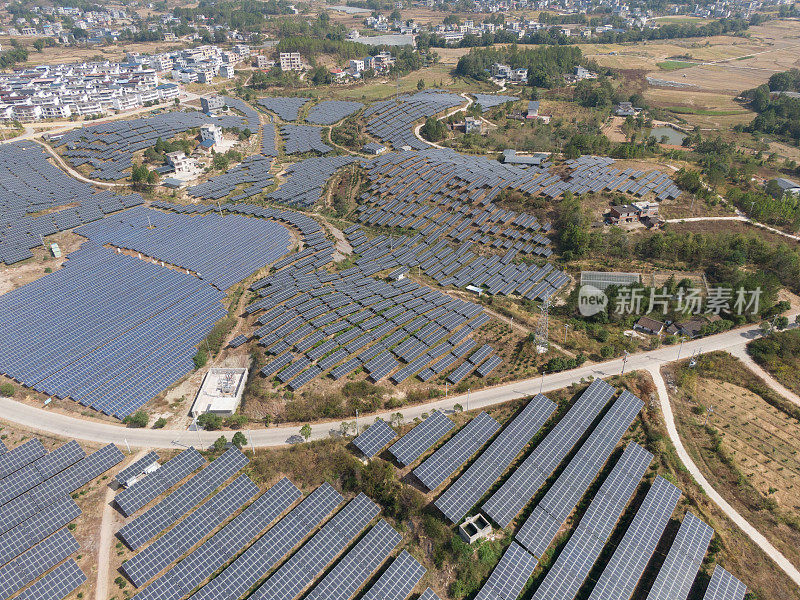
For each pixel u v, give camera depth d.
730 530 95.75
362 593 86.19
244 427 113.69
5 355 128.25
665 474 104.06
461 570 88.94
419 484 102.69
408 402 120.12
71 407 116.88
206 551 88.81
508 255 183.88
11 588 82.56
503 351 136.88
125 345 134.12
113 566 86.88
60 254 175.50
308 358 131.62
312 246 191.25
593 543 92.75
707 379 128.88
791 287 161.00
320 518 95.69
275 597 83.56
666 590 86.06
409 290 165.75
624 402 118.00
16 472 99.19
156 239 187.25
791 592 86.62
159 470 100.56
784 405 120.44
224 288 161.62
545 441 109.75
